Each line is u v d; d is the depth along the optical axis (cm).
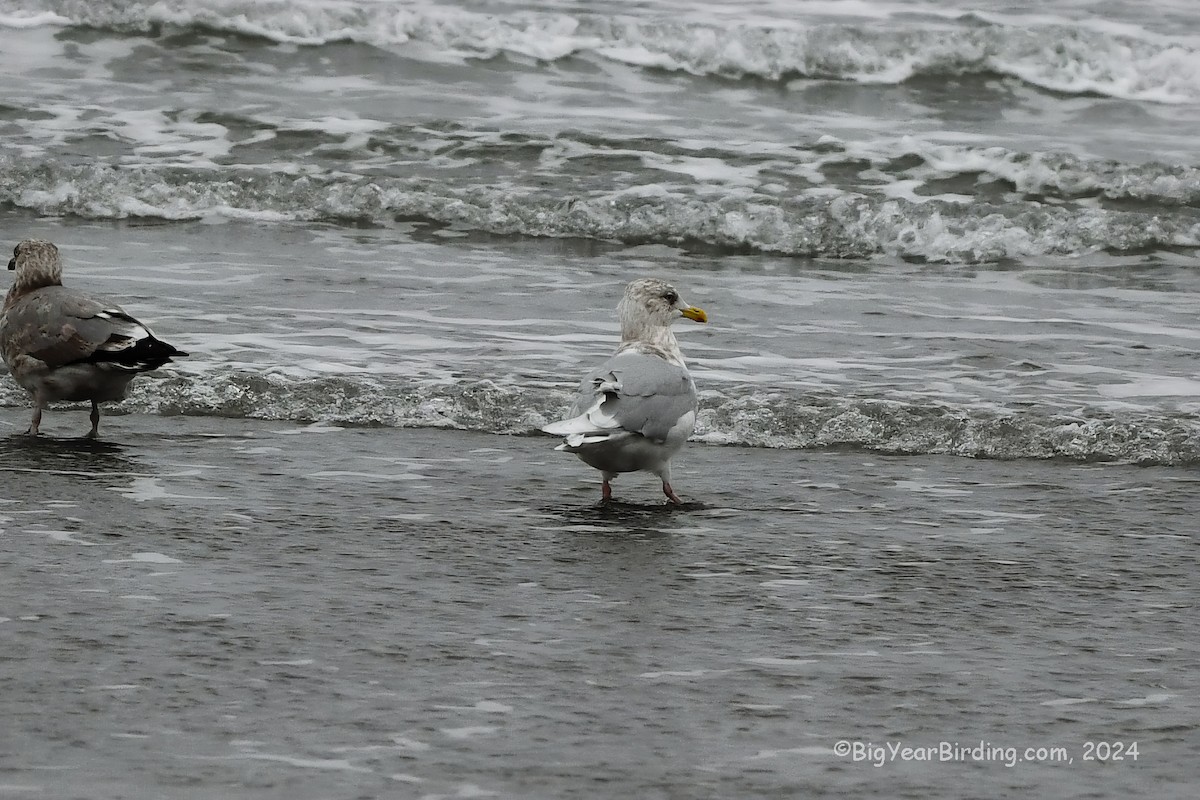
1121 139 2773
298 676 845
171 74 2900
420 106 2783
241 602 965
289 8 3070
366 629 925
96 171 2339
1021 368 1619
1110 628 968
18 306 1352
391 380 1506
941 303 1936
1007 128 2816
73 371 1330
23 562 1025
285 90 2845
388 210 2323
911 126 2794
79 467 1270
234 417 1449
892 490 1281
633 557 1093
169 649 878
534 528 1159
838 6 3353
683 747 770
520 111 2775
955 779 742
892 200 2295
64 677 830
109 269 1959
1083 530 1180
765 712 817
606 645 912
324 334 1675
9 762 726
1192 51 3025
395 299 1850
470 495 1241
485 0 3275
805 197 2345
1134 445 1388
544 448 1389
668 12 3262
